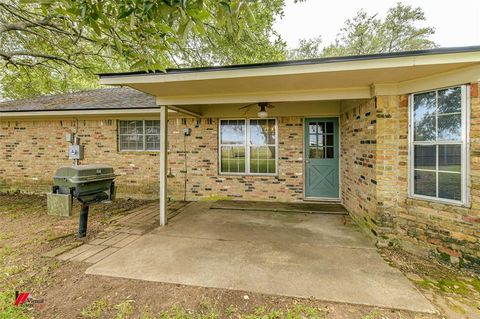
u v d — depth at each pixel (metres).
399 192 3.56
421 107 3.38
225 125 6.59
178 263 3.08
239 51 7.43
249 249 3.50
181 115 6.62
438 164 3.20
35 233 4.21
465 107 2.90
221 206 5.87
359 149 4.47
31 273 2.86
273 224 4.63
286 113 6.08
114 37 2.04
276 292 2.44
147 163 6.88
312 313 2.12
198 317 2.09
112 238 3.97
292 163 6.23
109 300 2.35
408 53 2.77
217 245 3.66
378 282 2.60
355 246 3.58
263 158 6.45
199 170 6.64
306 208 5.59
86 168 3.77
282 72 3.15
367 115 4.01
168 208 5.88
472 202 2.87
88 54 7.80
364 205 4.20
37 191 7.42
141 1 1.55
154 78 3.55
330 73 3.12
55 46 7.88
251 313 2.14
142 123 6.98
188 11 1.56
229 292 2.45
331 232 4.17
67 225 4.65
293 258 3.20
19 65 8.31
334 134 6.11
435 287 2.53
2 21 6.59
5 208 5.91
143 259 3.20
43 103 7.71
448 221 3.06
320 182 6.20
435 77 3.13
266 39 7.37
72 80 11.21
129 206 6.13
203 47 7.74
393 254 3.33
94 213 5.49
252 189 6.41
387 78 3.35
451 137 3.06
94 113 6.51
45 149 7.35
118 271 2.88
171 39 2.09
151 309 2.21
